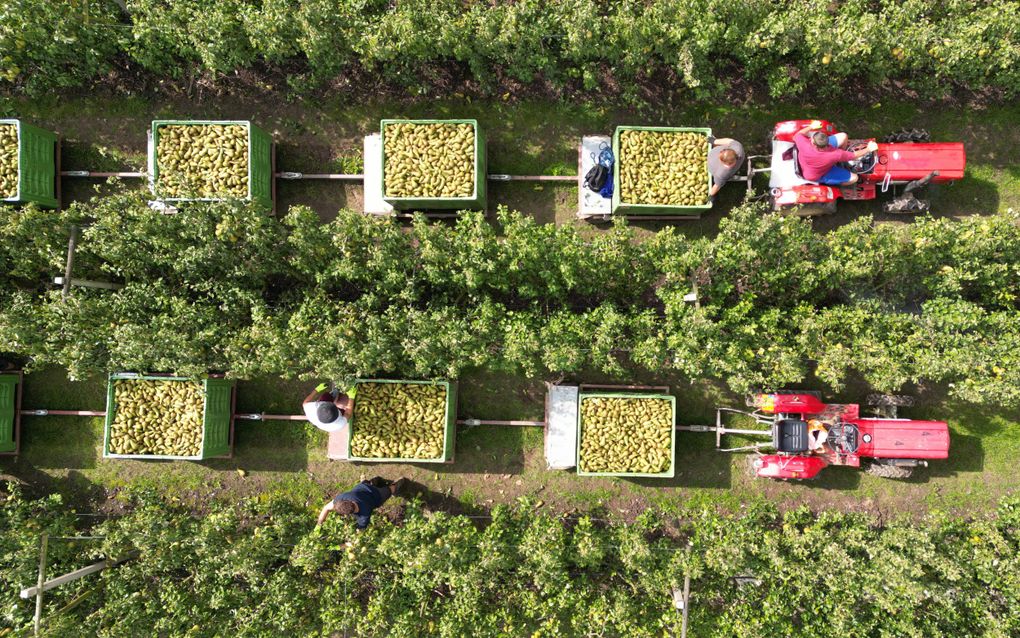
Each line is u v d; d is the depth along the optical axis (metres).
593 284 10.08
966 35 9.69
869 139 11.10
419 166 10.32
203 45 9.67
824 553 9.74
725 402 11.09
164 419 10.37
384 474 11.22
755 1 9.75
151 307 9.88
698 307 9.50
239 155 10.32
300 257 9.62
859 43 9.62
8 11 9.40
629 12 9.86
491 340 9.81
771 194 10.66
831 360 9.58
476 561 9.77
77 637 9.55
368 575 10.72
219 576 10.06
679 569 9.79
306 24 9.52
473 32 10.11
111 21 10.32
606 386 10.98
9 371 10.99
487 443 11.24
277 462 11.23
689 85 10.62
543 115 11.24
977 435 11.03
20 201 10.30
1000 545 9.78
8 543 9.80
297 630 9.94
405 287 9.91
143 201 9.75
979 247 9.44
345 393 10.33
